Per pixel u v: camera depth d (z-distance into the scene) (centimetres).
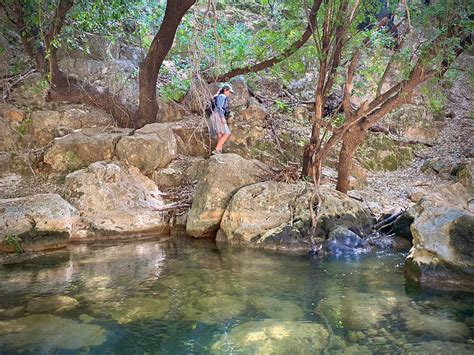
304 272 495
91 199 705
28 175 793
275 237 606
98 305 397
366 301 402
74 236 646
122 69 1009
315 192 646
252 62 973
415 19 558
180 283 459
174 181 816
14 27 865
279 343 321
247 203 655
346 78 640
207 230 675
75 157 805
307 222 620
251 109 970
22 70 906
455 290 428
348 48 663
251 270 504
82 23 781
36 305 397
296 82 1099
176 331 344
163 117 959
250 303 401
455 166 905
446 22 535
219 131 818
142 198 743
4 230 587
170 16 814
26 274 491
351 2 609
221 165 714
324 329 343
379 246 604
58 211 631
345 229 602
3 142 823
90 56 1017
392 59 586
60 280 469
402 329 341
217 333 340
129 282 462
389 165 983
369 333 336
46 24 764
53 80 872
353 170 878
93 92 912
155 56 862
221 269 508
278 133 950
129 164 795
